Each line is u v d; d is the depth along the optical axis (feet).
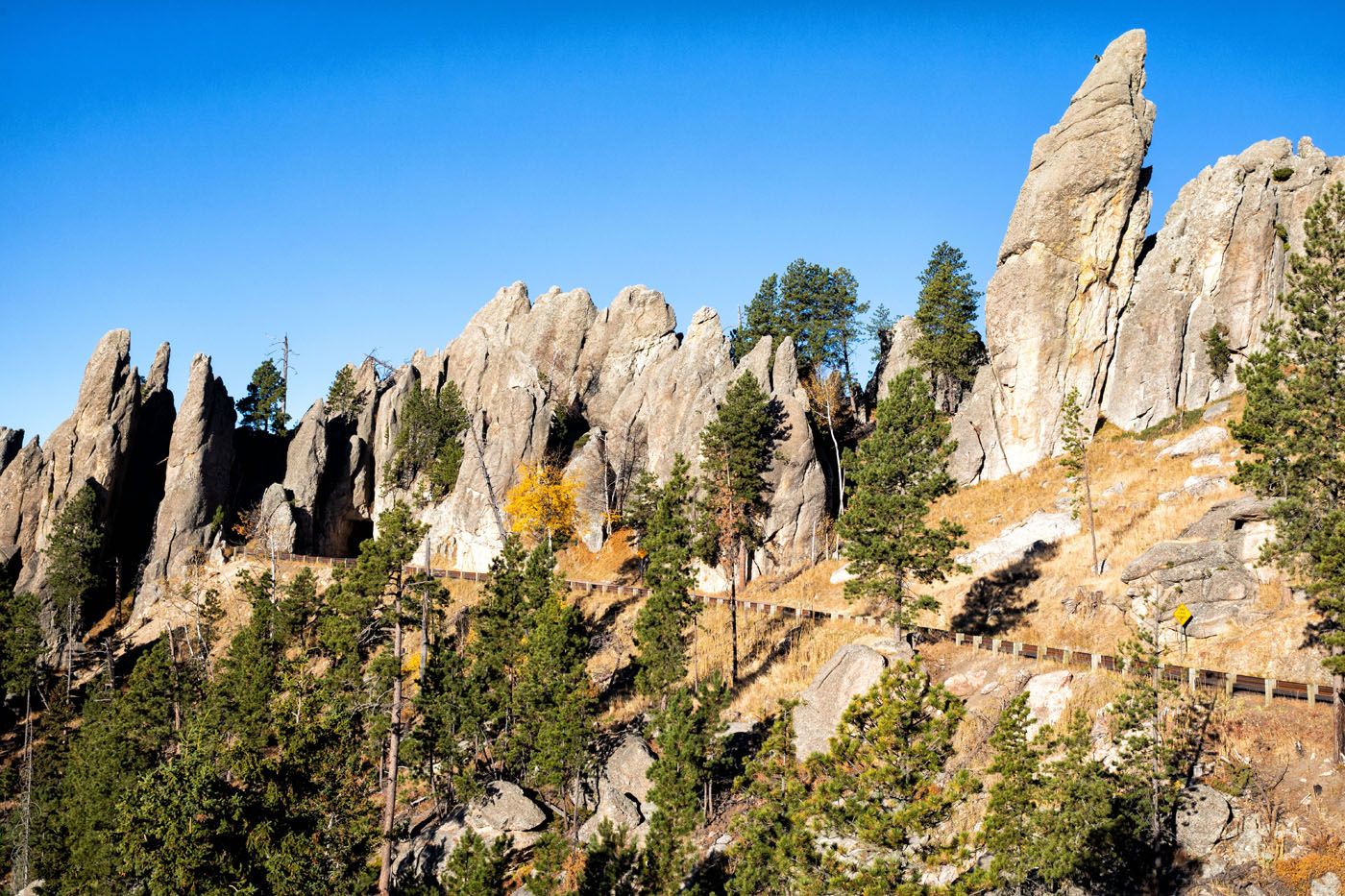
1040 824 93.66
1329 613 112.98
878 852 86.22
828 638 175.63
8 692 259.80
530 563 189.67
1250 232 221.87
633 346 340.80
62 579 291.99
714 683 133.18
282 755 115.55
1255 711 110.32
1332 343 120.37
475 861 120.47
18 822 205.77
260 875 101.04
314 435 340.80
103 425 326.85
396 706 148.77
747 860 98.78
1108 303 232.12
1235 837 96.63
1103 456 216.74
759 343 281.95
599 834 133.08
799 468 245.65
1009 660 141.90
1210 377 221.87
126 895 100.12
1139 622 143.74
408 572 292.81
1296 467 118.11
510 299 379.55
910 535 157.69
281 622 215.31
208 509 323.98
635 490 266.36
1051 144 238.68
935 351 269.44
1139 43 234.58
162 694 202.80
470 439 309.42
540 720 152.66
